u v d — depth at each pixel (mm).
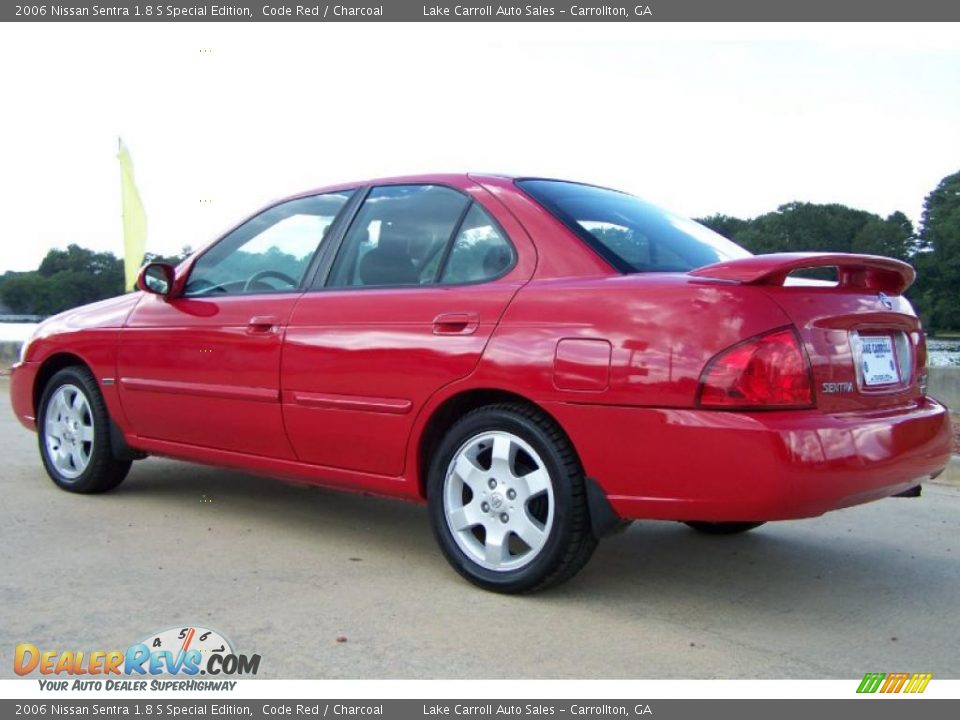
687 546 4453
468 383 3535
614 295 3291
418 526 4672
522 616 3383
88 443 5156
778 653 3113
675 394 3090
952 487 5945
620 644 3148
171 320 4672
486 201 3842
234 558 4047
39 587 3602
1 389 11453
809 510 3053
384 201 4207
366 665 2934
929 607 3615
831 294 3305
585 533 3381
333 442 3990
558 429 3396
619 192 4301
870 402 3342
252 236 4668
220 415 4414
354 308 3959
